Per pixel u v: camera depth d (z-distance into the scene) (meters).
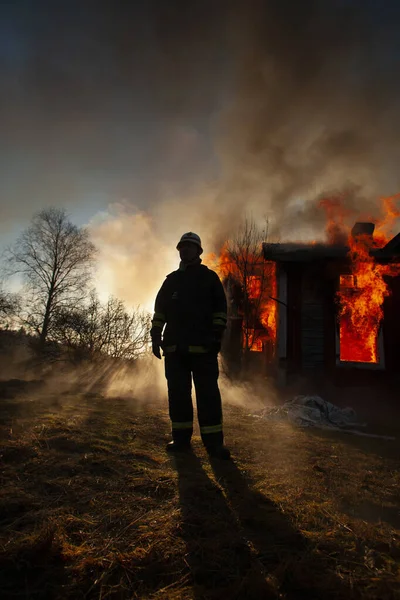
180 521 1.92
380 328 9.34
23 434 3.19
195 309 3.55
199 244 3.82
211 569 1.54
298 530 1.89
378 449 4.00
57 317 12.59
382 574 1.54
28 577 1.45
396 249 9.13
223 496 2.31
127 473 2.58
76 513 1.98
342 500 2.37
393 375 9.12
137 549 1.65
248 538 1.79
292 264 9.94
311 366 9.46
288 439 4.09
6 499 2.04
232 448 3.47
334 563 1.61
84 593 1.37
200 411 3.36
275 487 2.51
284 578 1.48
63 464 2.61
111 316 12.03
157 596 1.37
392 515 2.19
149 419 4.36
